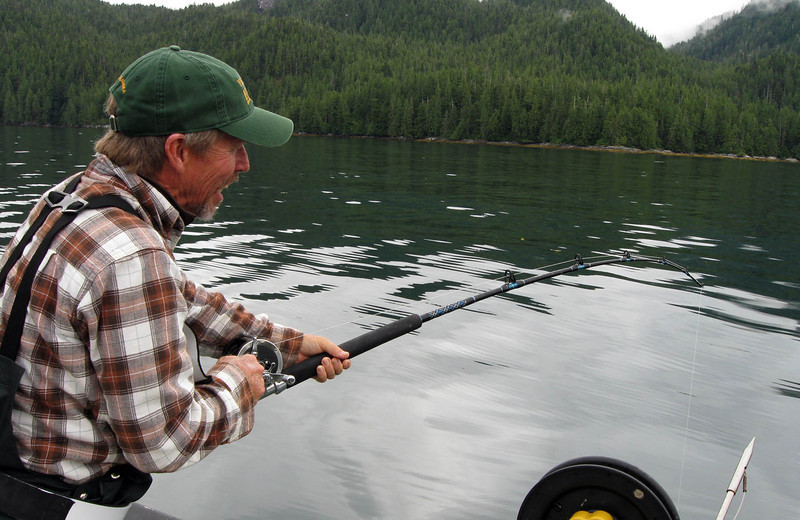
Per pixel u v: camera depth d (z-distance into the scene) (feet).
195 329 6.23
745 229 40.01
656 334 18.06
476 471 10.67
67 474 4.52
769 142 270.67
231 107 4.84
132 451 4.38
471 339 16.92
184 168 4.82
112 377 4.26
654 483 5.45
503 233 34.17
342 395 13.33
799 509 10.01
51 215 4.43
